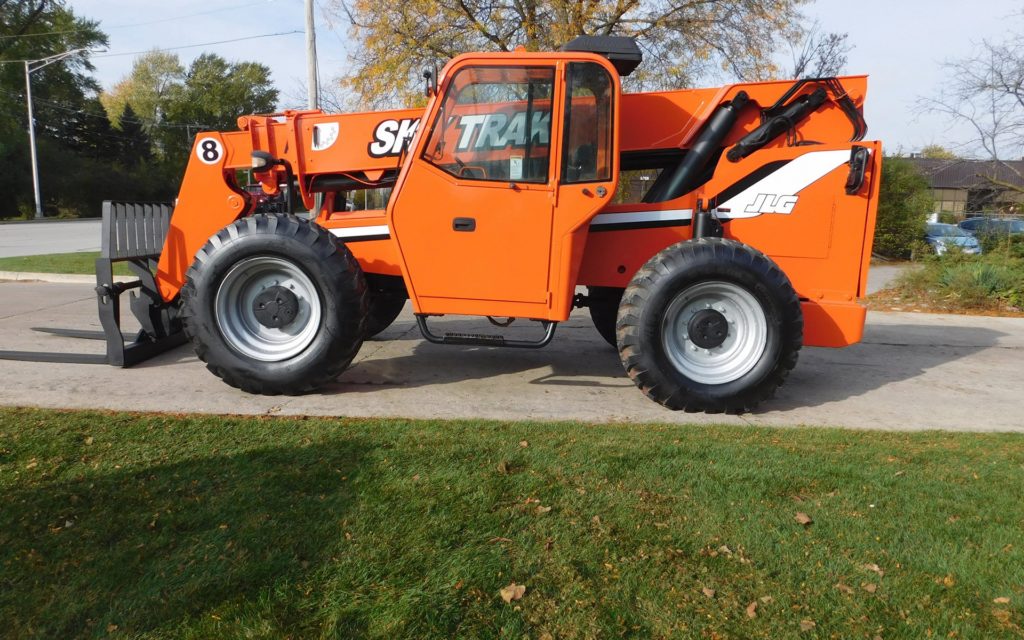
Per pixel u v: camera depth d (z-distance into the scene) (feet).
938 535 9.98
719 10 56.85
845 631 7.84
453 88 16.15
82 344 21.79
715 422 15.71
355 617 7.78
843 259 17.37
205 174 18.84
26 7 168.76
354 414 15.17
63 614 7.74
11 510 9.88
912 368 22.09
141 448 12.35
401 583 8.43
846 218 17.25
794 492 11.34
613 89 15.89
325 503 10.32
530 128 16.08
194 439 12.90
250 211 19.43
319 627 7.61
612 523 10.06
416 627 7.64
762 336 16.25
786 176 17.30
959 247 42.06
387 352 22.04
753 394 16.28
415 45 55.57
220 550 8.99
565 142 16.01
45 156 152.46
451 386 18.16
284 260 16.28
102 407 14.99
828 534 9.93
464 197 16.29
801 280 17.58
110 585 8.23
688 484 11.49
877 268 54.03
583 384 18.86
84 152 187.11
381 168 18.63
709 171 18.61
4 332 23.49
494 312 16.72
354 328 16.47
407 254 16.62
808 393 18.79
